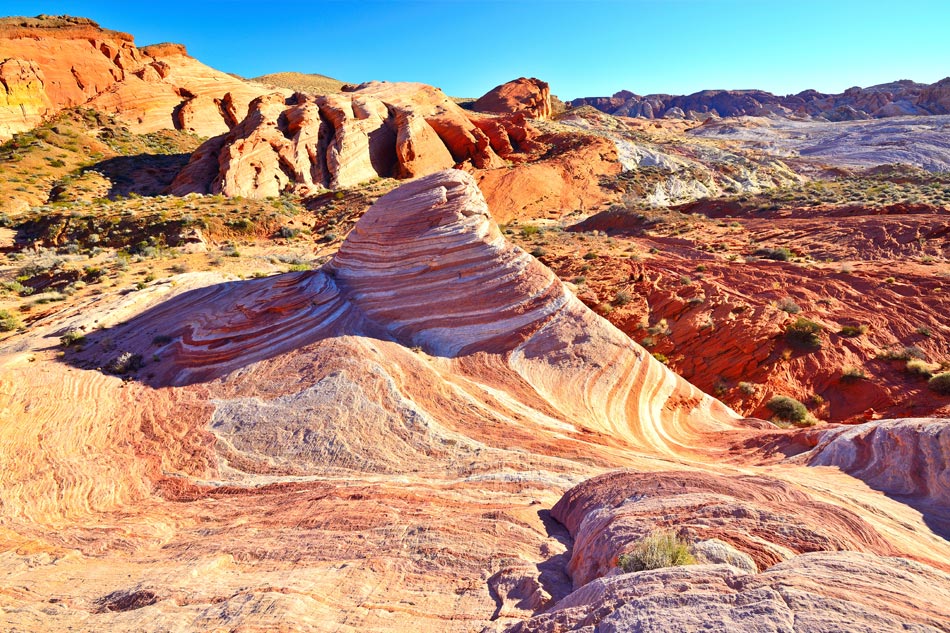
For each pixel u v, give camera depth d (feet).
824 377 63.21
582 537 22.24
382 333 53.21
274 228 135.33
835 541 17.10
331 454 37.91
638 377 50.49
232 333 54.34
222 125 262.26
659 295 88.99
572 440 39.01
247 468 37.27
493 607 18.92
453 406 42.98
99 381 49.90
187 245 116.16
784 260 104.83
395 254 58.34
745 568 15.53
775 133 392.88
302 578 21.90
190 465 37.96
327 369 47.03
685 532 18.24
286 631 17.46
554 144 279.69
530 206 205.36
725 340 72.13
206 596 20.79
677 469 34.27
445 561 23.08
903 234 107.04
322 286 59.57
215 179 172.76
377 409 42.09
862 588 11.92
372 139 224.53
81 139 207.92
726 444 43.39
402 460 36.76
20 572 25.54
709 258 110.42
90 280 92.27
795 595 11.66
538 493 31.27
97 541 28.94
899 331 69.87
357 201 158.30
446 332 53.42
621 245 131.44
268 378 47.55
